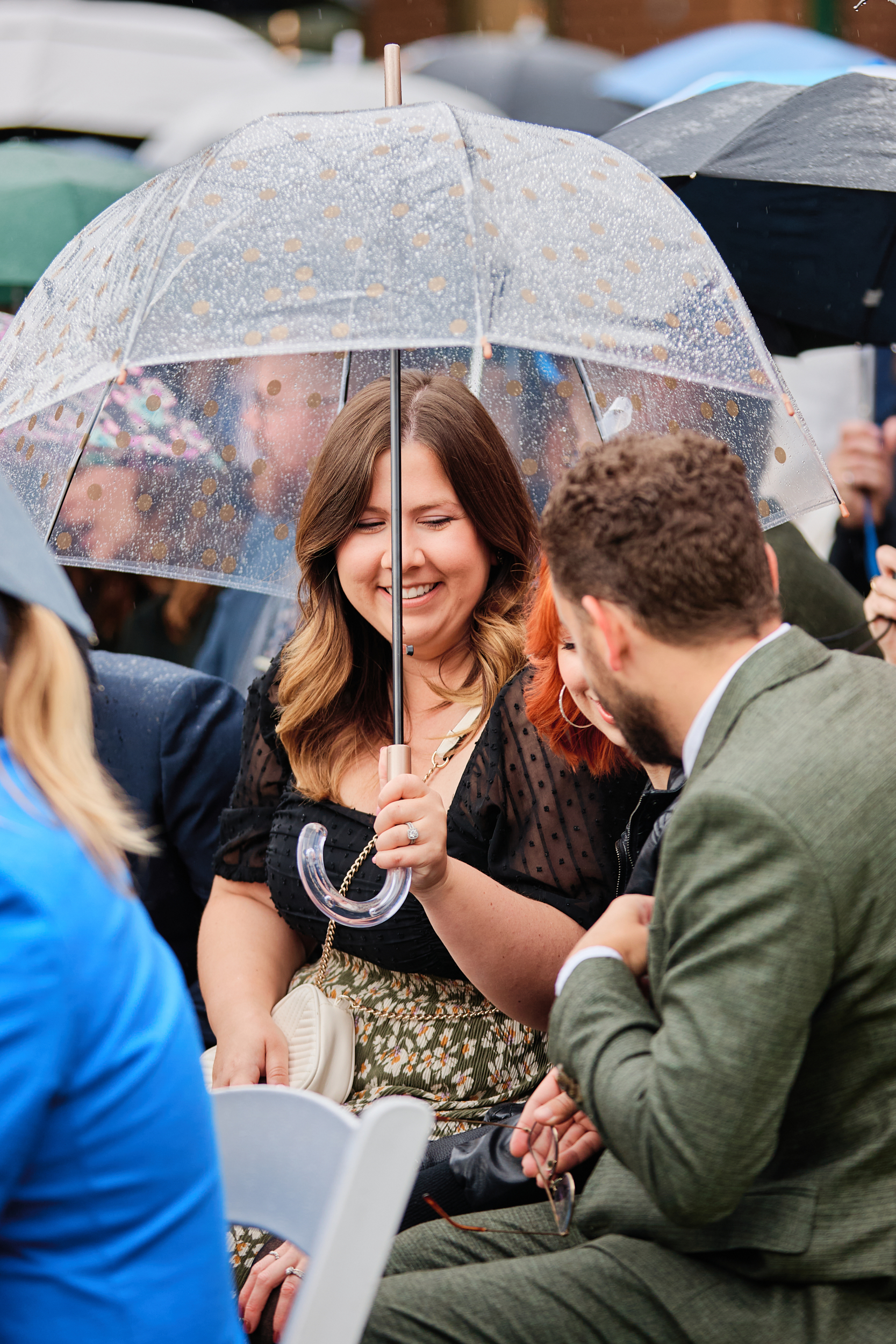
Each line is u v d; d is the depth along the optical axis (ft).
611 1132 6.44
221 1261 5.47
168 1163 5.21
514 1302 6.95
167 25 27.04
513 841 9.84
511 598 10.69
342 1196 5.42
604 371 11.34
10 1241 5.01
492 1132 8.89
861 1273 6.35
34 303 10.19
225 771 12.23
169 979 5.48
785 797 6.13
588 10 40.11
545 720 9.57
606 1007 6.84
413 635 10.28
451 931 9.10
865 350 18.35
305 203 9.00
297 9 37.35
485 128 9.36
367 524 10.34
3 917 4.87
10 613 5.45
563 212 9.06
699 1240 6.81
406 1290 7.17
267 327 8.52
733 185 14.80
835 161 13.94
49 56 25.61
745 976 6.01
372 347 8.27
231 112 23.80
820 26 36.78
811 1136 6.57
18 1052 4.76
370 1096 9.82
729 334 9.29
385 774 8.85
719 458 6.82
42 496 10.81
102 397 11.00
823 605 13.65
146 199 9.77
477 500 10.23
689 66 27.30
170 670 12.48
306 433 12.00
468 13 40.86
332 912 8.77
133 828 5.68
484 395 11.91
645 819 9.62
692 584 6.57
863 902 6.11
